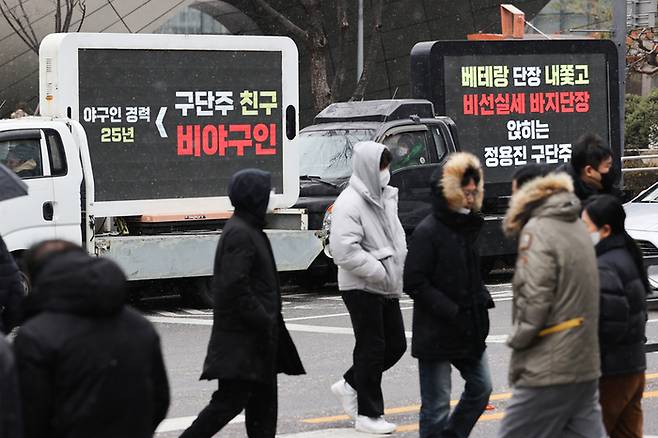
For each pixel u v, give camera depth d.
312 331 28.06
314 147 36.66
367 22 79.06
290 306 33.06
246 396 15.50
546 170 15.10
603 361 13.75
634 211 31.36
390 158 17.75
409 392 21.39
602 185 16.78
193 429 15.47
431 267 15.54
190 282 33.34
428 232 15.55
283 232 33.69
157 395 10.56
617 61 40.28
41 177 29.72
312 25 58.88
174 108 32.75
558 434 12.80
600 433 12.97
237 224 15.27
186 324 30.05
